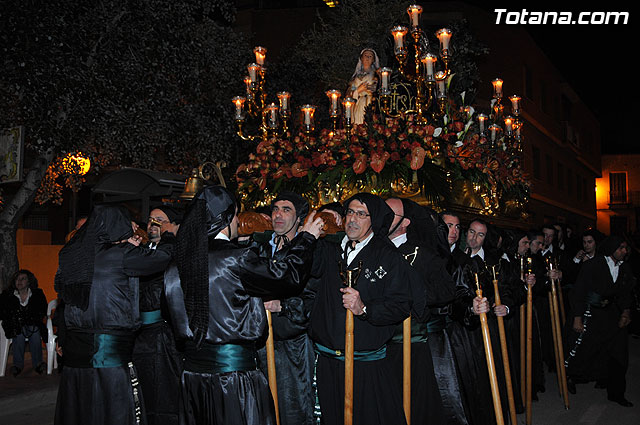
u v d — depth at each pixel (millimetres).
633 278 7039
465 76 8609
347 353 3441
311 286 4113
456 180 6594
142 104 10648
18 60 8492
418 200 6113
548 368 8562
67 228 18906
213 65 12203
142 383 4863
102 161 12523
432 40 9016
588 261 7266
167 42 10703
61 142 9453
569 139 26250
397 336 4180
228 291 3107
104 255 3936
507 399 5445
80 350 3848
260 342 3244
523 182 7867
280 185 6785
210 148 12141
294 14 19500
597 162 34719
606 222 38156
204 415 3088
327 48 15750
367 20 14422
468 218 7008
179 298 3178
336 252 3852
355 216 3725
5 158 8922
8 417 6652
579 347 7297
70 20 9461
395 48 6684
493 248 5695
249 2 19984
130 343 4020
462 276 4840
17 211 10430
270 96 16047
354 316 3562
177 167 13570
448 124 6934
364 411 3529
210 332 3086
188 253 3127
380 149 6141
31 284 8656
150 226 5188
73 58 9156
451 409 4527
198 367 3143
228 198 3264
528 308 6012
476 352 5270
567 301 9492
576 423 6004
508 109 19516
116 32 10148
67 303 3869
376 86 8336
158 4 10578
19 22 8328
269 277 3117
